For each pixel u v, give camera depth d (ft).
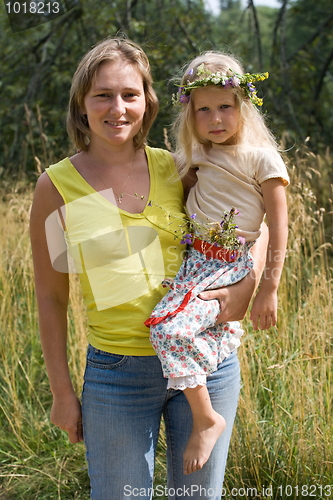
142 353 5.20
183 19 21.67
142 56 5.61
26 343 11.57
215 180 5.99
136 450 5.14
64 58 22.52
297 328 9.28
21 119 21.80
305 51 24.66
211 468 5.42
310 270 12.00
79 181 5.46
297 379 8.04
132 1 23.72
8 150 21.74
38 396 10.04
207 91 5.95
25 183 16.80
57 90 22.44
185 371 5.08
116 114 5.27
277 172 5.73
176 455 5.53
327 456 7.42
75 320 10.12
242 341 8.59
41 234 5.48
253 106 6.17
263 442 7.81
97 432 5.17
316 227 13.87
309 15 28.48
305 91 23.93
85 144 5.75
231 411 5.57
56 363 5.64
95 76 5.32
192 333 5.16
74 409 5.63
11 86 23.08
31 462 9.13
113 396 5.13
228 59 6.14
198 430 5.25
